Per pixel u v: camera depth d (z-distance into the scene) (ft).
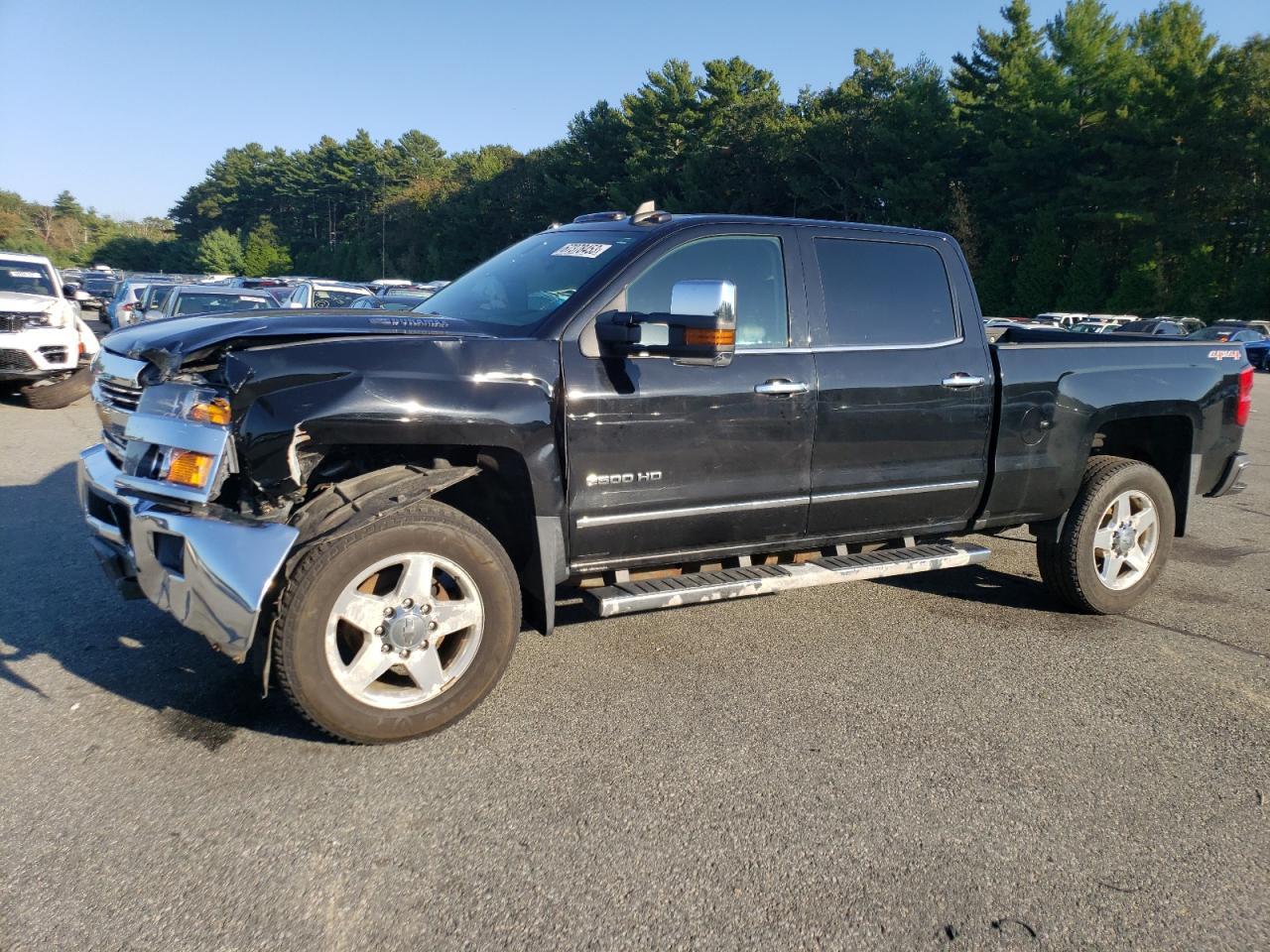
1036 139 152.56
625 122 207.41
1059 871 9.36
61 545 19.17
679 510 13.03
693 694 13.17
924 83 164.96
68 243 504.02
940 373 14.88
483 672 11.68
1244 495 29.55
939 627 16.29
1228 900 8.99
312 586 10.48
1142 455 18.40
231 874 8.89
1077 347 16.30
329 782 10.55
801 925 8.44
